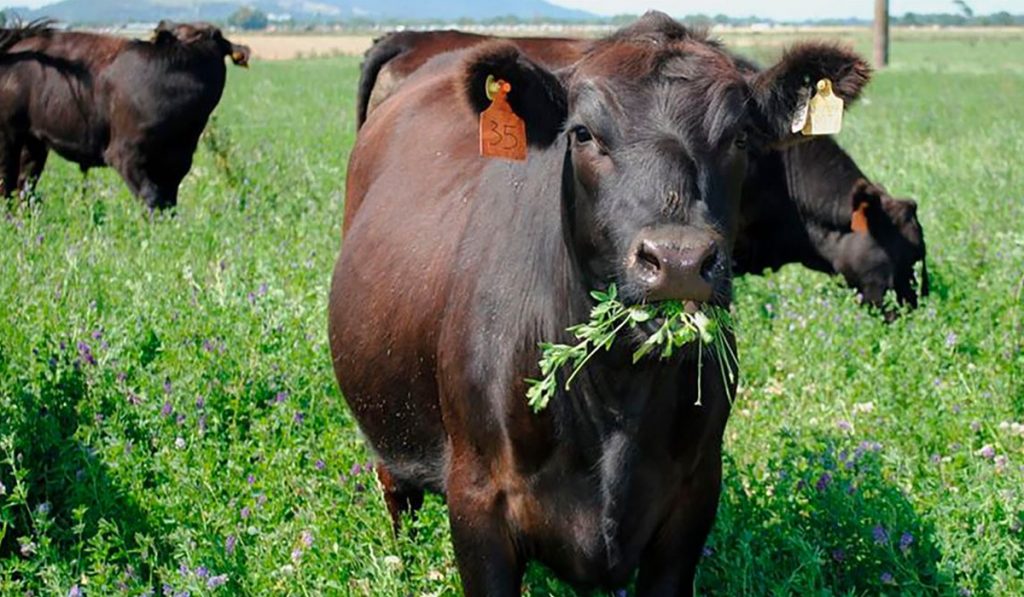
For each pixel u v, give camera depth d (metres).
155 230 11.10
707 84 4.14
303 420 6.61
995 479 5.57
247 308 7.89
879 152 19.81
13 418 6.09
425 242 5.25
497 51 4.32
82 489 5.77
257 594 5.09
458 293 4.78
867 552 5.30
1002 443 6.36
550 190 4.56
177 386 6.66
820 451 5.95
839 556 5.33
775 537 5.44
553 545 4.55
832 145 10.24
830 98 4.38
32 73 14.37
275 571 5.14
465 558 4.70
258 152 17.83
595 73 4.20
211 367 6.94
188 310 7.76
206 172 16.16
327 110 30.94
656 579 4.68
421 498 5.93
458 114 6.09
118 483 5.84
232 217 11.94
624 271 3.90
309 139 21.86
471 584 4.70
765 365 8.04
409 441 5.38
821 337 8.10
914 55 69.06
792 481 5.70
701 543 4.69
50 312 7.25
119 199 13.99
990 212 12.61
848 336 8.40
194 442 6.26
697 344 4.25
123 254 9.66
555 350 4.13
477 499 4.65
